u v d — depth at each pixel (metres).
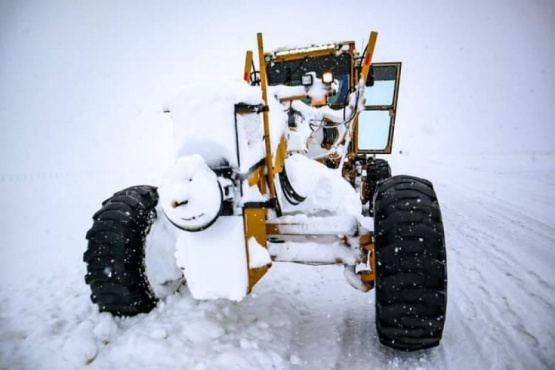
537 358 2.02
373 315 2.57
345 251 2.06
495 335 2.27
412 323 1.75
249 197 1.87
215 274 1.86
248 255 1.86
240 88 1.82
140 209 2.25
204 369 1.84
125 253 2.11
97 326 2.12
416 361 1.99
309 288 3.13
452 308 2.68
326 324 2.48
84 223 6.35
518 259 3.79
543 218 5.63
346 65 4.56
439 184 10.07
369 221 2.10
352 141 4.45
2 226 6.38
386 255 1.77
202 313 2.31
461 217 5.88
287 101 2.43
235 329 2.25
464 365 1.95
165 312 2.35
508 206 6.65
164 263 2.40
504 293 2.94
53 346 2.12
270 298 2.84
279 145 2.22
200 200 1.60
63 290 3.20
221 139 1.76
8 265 4.17
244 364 1.90
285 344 2.21
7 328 2.44
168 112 1.94
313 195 2.61
